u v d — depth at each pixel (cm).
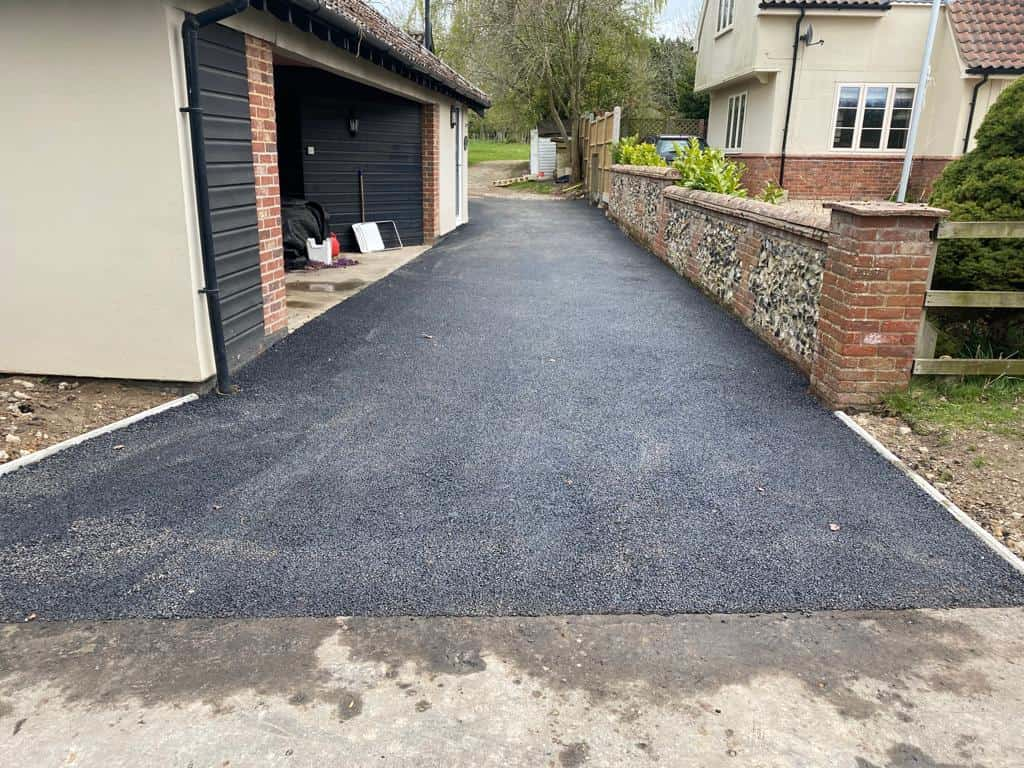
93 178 473
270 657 255
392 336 674
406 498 369
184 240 477
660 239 1123
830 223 508
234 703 234
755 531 342
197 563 310
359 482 386
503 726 227
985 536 337
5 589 291
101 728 224
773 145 1747
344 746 219
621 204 1521
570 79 2353
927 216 454
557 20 2192
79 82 456
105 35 446
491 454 423
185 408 490
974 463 409
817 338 527
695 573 308
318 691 240
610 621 277
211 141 502
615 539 334
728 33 1891
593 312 777
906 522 351
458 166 1498
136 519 346
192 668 250
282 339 652
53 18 448
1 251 493
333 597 288
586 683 246
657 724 229
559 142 2605
